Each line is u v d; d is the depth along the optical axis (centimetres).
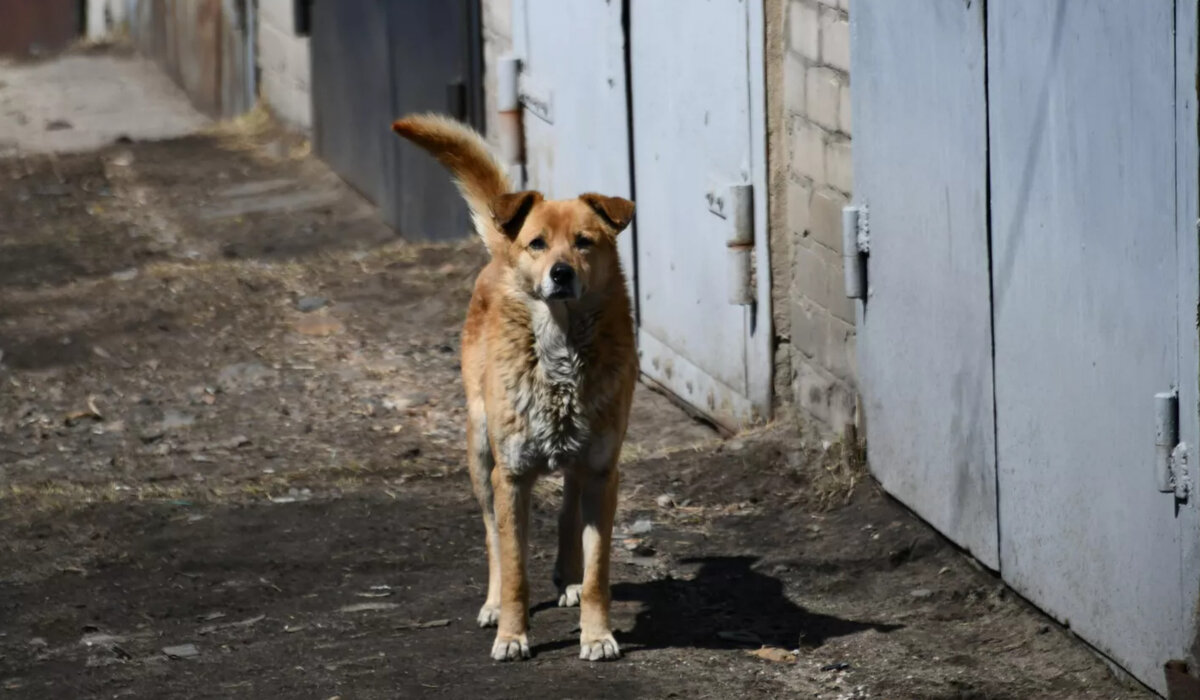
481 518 1033
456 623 852
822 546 960
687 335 1263
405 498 1079
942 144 866
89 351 1481
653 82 1264
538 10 1495
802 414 1112
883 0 927
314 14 2297
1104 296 716
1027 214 782
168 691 765
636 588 908
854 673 771
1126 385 704
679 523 1020
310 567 950
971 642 810
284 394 1356
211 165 2392
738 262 1131
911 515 966
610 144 1355
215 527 1022
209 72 2948
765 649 803
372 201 2061
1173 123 651
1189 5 634
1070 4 728
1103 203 711
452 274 1658
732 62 1125
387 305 1591
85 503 1075
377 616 867
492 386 793
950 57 849
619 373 790
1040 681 752
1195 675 662
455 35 1725
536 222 774
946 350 885
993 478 843
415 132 868
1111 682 738
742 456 1103
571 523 870
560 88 1455
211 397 1356
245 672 787
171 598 905
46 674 795
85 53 3650
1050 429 778
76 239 2008
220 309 1593
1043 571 799
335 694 750
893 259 945
